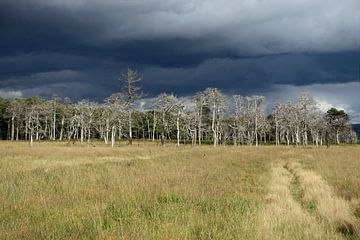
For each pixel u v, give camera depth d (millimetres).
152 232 8164
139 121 129625
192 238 7891
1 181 15594
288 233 8359
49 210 10211
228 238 7902
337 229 8984
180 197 12344
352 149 57188
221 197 12758
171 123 105375
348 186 16188
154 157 34969
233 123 118500
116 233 8039
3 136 142625
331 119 109688
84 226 8617
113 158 32562
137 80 71938
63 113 123688
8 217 9406
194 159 32469
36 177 16922
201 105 104688
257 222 9125
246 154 41656
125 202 11289
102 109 95438
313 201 12812
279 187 15953
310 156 38625
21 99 122938
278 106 113312
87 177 17562
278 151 50969
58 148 50812
